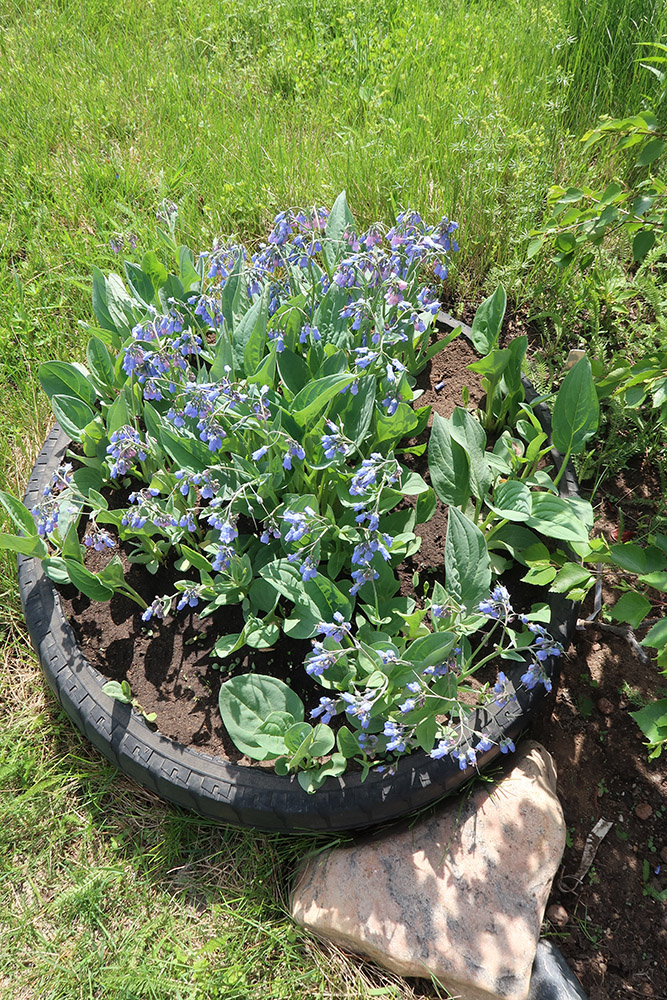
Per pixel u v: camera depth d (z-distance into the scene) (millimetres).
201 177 1694
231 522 926
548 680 946
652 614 1200
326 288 1165
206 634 1103
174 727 1027
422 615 982
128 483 1220
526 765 1028
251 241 1603
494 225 1498
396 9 2107
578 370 1061
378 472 1003
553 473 1181
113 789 1074
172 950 963
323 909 944
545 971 917
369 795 938
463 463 1100
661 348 1263
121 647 1093
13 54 2010
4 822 1050
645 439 1286
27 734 1108
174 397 1141
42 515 1029
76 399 1155
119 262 1517
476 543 993
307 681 1066
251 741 944
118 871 1014
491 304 1205
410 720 918
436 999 921
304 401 1021
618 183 1058
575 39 1723
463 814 979
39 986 952
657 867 1028
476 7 2059
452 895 928
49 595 1092
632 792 1076
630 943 983
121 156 1757
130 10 2164
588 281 1395
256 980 946
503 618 956
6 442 1334
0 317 1467
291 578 978
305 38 2045
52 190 1698
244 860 1016
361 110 1808
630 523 1275
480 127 1593
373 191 1580
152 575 1153
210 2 2170
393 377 969
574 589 1065
